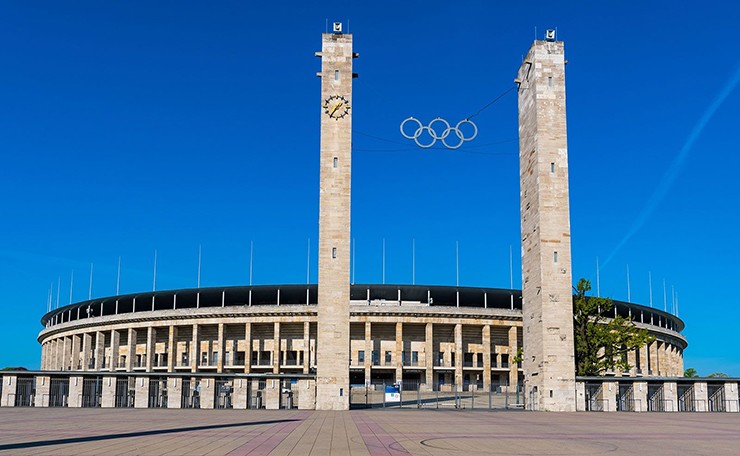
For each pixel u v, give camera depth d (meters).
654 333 134.12
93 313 133.25
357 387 102.31
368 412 60.16
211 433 34.44
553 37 72.38
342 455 25.31
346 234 66.50
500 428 40.47
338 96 69.06
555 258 68.12
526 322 71.44
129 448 26.88
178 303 125.25
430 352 117.81
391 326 121.50
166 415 51.75
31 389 68.50
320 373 64.44
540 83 71.06
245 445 28.64
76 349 136.00
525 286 72.31
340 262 66.06
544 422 47.12
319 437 32.91
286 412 58.66
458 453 26.28
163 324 123.81
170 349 122.50
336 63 69.69
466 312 118.94
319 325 65.19
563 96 70.94
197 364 121.38
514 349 119.94
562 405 65.69
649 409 68.19
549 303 67.25
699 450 28.34
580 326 84.69
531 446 29.36
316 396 64.44
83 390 67.50
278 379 65.38
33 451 25.52
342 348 64.81
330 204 67.12
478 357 121.94
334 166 67.75
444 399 93.62
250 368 118.88
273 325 121.75
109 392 67.19
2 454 24.48
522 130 75.06
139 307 128.25
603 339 83.88
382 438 32.66
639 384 67.88
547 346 66.56
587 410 66.50
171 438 31.36
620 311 128.12
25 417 47.69
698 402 68.00
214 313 120.56
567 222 68.81
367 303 119.00
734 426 43.78
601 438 33.75
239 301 122.94
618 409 68.00
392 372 120.62
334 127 68.56
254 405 67.56
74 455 24.36
